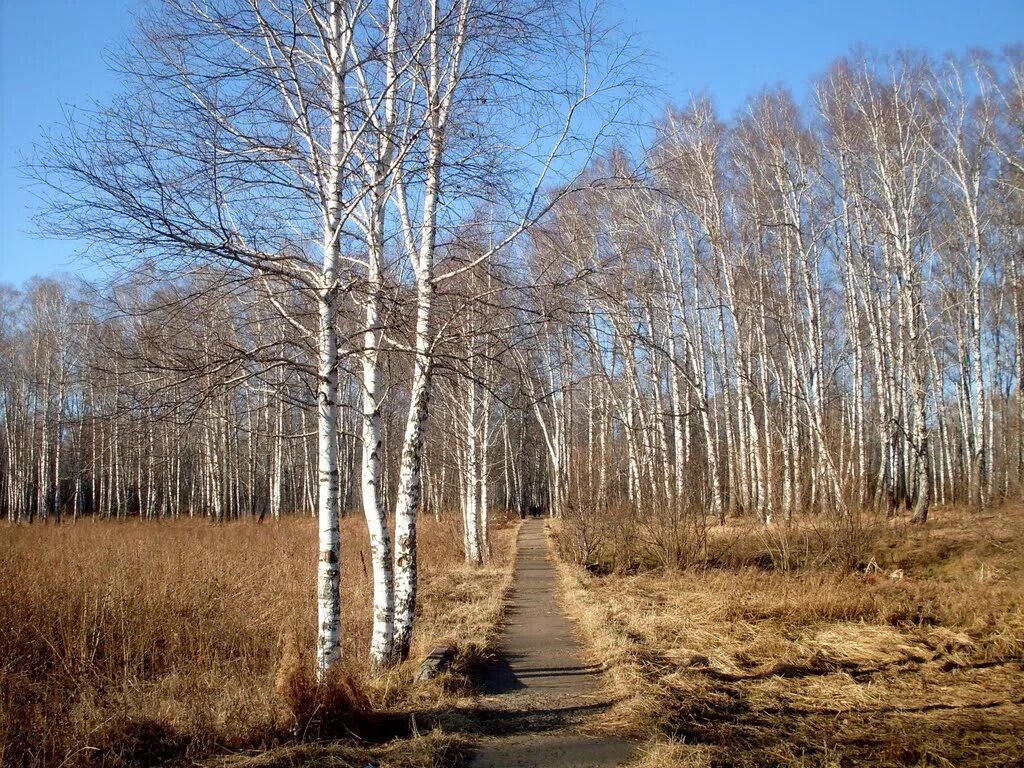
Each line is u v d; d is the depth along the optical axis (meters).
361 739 5.84
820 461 20.95
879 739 6.04
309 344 7.61
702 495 18.67
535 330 7.84
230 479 38.81
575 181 7.85
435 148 7.64
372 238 8.06
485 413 20.94
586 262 7.94
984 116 22.95
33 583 9.87
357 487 46.97
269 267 6.78
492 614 12.23
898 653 9.08
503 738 6.00
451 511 31.58
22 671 7.47
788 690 7.57
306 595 11.95
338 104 7.42
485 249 8.23
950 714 6.71
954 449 33.97
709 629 10.57
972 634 10.08
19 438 36.94
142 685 7.52
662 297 20.47
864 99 23.83
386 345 8.01
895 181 23.34
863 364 27.56
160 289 6.74
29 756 5.31
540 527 39.22
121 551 14.32
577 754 5.58
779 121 24.86
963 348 27.42
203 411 7.29
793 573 15.66
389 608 8.07
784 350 27.73
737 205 25.14
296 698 6.08
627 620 11.30
